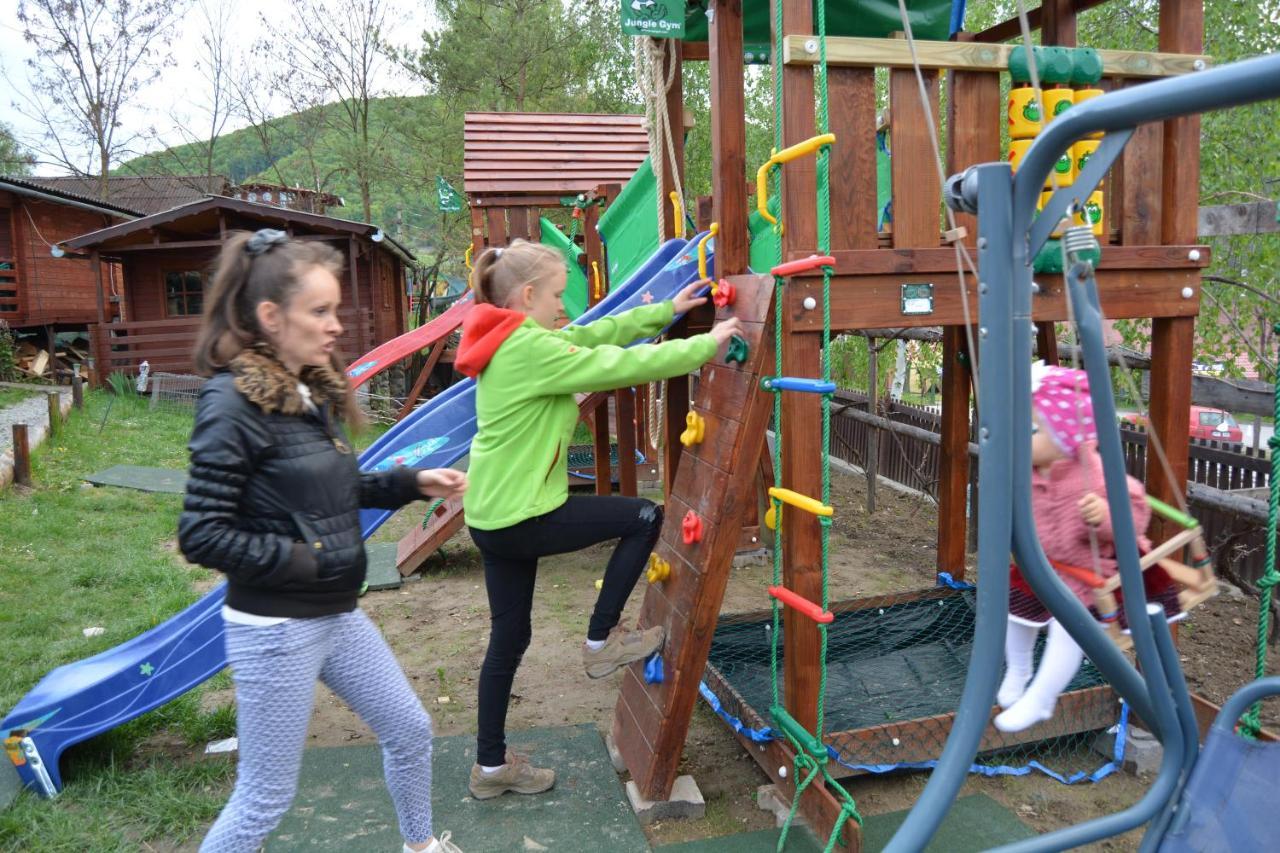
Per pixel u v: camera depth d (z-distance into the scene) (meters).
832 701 3.27
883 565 5.84
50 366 17.45
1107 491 1.44
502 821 2.78
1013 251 1.34
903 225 2.68
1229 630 4.32
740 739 3.18
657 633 2.84
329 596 1.97
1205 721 3.00
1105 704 3.14
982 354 1.37
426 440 3.90
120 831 2.76
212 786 3.04
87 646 4.36
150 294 16.80
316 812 2.84
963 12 2.65
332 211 31.22
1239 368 5.32
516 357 2.58
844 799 2.61
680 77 4.31
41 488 7.99
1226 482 5.44
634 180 4.98
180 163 31.28
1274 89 1.06
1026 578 1.43
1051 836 1.60
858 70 2.59
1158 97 1.15
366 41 25.89
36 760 2.94
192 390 14.63
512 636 2.81
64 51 25.81
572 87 22.75
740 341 2.78
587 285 7.28
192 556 1.80
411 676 4.09
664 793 2.83
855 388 10.72
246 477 1.86
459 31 22.22
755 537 6.14
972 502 6.05
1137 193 2.89
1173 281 2.93
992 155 2.72
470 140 8.73
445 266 34.41
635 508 2.75
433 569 5.95
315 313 1.93
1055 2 3.37
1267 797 1.60
